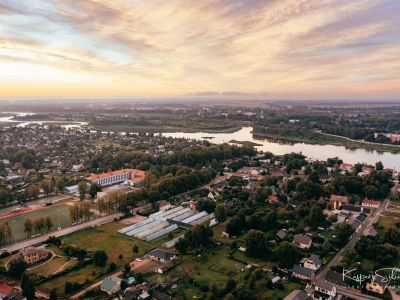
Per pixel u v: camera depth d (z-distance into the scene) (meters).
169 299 196.00
